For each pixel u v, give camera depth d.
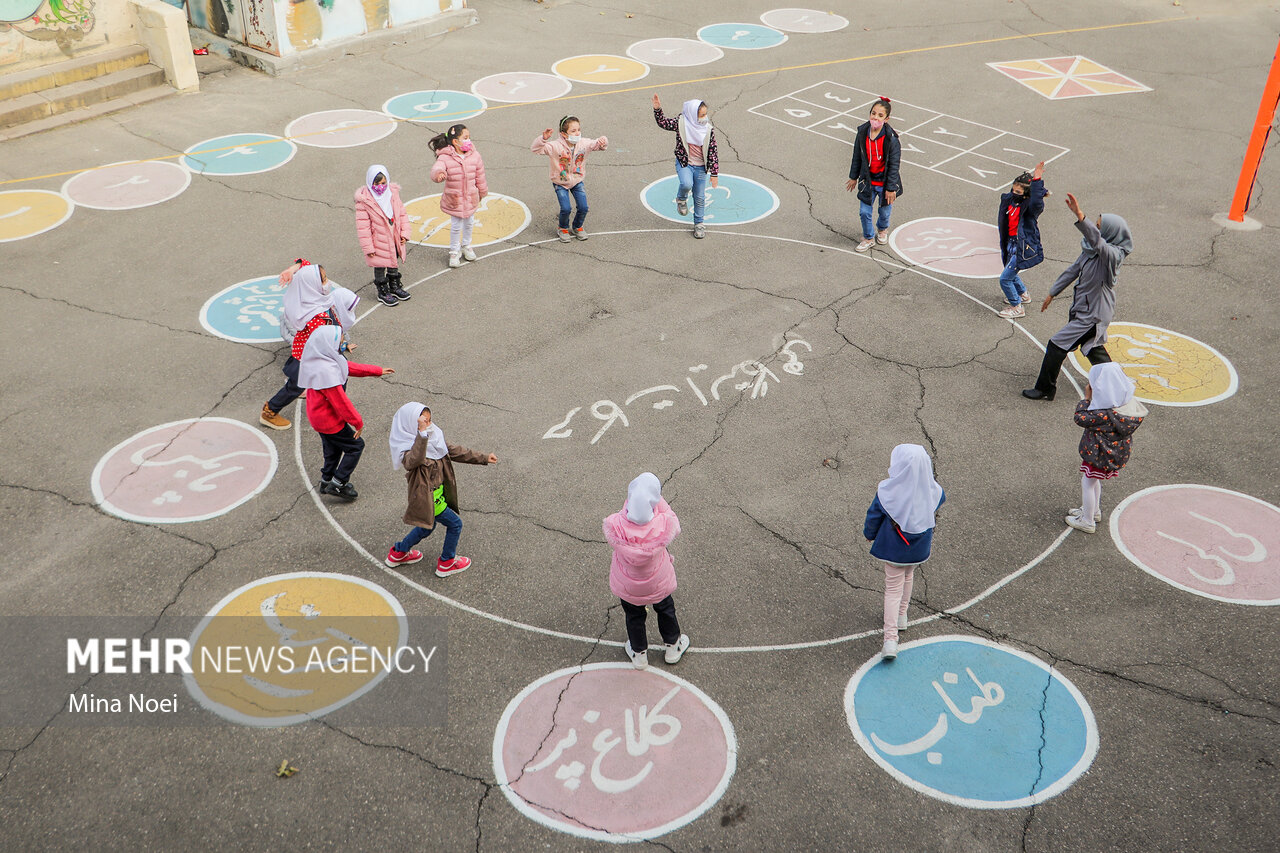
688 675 6.71
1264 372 10.17
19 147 14.41
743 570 7.58
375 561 7.55
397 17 19.12
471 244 12.23
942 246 12.65
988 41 20.39
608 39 20.25
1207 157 15.32
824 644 6.98
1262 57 19.64
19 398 9.21
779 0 23.03
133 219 12.66
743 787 5.97
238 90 16.83
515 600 7.25
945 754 6.21
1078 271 9.20
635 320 10.84
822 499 8.33
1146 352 10.47
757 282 11.69
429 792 5.87
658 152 15.21
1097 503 7.88
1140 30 21.14
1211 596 7.43
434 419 9.12
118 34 16.22
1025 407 9.57
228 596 7.19
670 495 8.30
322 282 8.56
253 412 9.22
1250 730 6.38
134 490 8.16
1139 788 6.00
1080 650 6.97
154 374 9.69
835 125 16.36
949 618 7.22
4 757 5.98
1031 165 15.04
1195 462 8.88
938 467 8.73
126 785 5.84
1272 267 12.16
